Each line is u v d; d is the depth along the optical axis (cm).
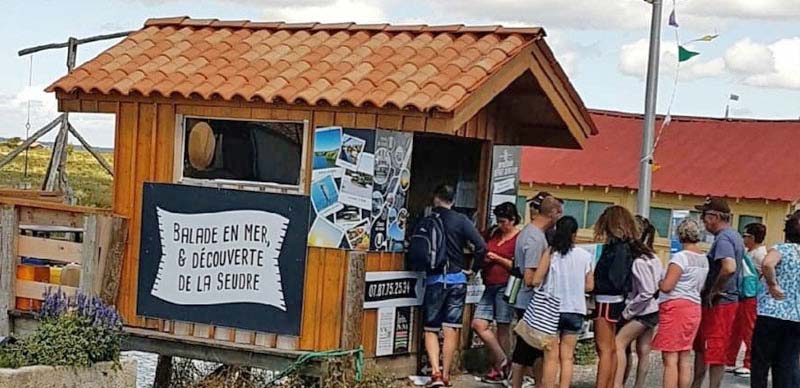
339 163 864
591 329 1177
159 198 928
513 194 1079
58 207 952
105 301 934
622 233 870
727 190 2373
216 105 910
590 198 2531
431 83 857
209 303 907
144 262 936
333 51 948
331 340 862
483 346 1027
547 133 1068
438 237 896
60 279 974
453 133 884
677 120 2680
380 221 877
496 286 952
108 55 989
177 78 934
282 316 877
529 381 1005
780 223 2325
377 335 895
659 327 879
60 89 954
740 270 920
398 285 912
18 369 828
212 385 932
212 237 905
